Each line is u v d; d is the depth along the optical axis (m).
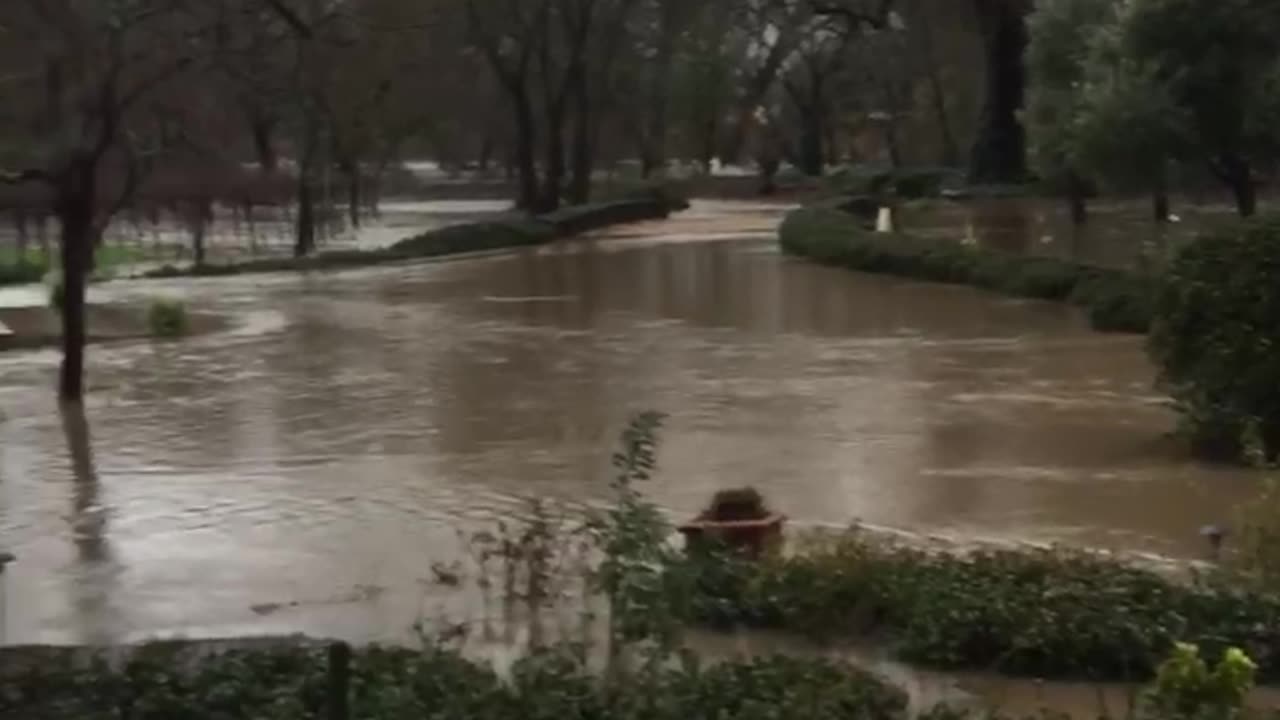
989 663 8.41
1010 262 29.08
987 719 7.21
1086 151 26.61
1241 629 8.37
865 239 34.06
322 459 15.03
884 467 14.06
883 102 77.38
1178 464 13.83
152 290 33.34
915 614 8.80
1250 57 25.58
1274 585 9.00
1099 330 23.12
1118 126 25.94
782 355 21.44
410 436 16.09
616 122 71.56
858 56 72.75
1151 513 12.11
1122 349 21.16
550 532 10.81
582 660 7.97
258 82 24.48
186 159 43.75
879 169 67.06
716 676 7.52
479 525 12.12
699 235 46.22
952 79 67.94
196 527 12.44
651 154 73.44
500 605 9.82
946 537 11.41
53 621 9.93
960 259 30.61
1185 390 14.28
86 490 13.94
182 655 8.11
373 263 38.59
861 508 12.48
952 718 7.22
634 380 19.47
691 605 8.44
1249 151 26.20
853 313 26.27
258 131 47.41
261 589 10.52
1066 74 33.06
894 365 20.31
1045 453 14.52
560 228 45.66
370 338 24.55
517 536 11.48
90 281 34.81
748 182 71.38
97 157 18.47
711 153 79.81
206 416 17.72
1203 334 14.09
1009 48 47.03
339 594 10.30
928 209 42.69
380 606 9.95
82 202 18.64
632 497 9.56
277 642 8.52
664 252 40.34
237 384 20.09
